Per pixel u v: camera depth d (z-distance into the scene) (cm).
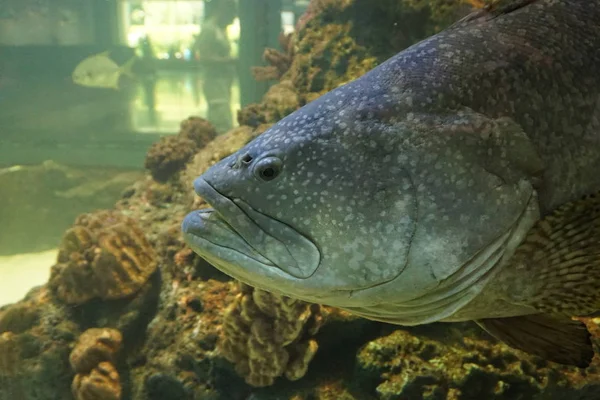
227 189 63
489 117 60
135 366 179
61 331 186
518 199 58
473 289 58
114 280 187
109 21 668
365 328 142
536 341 65
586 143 61
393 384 126
